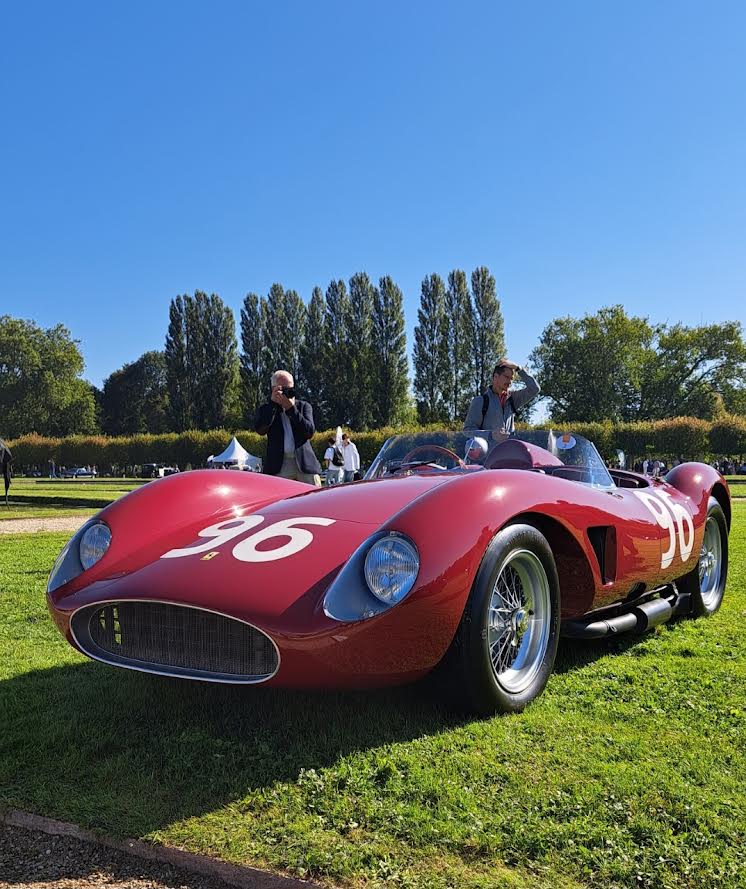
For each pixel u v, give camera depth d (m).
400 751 2.11
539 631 2.60
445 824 1.71
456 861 1.58
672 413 59.28
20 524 10.62
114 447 57.75
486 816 1.75
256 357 64.56
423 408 60.09
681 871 1.53
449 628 2.13
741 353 57.16
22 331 78.56
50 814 1.81
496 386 4.04
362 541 2.33
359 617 1.98
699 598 3.92
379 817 1.76
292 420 5.11
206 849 1.64
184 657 2.25
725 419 46.12
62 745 2.22
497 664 2.45
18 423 77.44
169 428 68.12
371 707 2.46
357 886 1.50
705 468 4.16
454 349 60.12
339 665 2.00
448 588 2.10
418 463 3.43
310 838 1.67
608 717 2.41
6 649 3.39
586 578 2.79
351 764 2.04
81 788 1.95
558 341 62.72
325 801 1.84
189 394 66.62
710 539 4.17
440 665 2.28
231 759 2.08
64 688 2.78
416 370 60.75
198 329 66.56
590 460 3.31
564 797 1.83
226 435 54.16
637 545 3.08
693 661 3.07
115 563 2.50
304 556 2.28
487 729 2.27
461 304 60.31
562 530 2.65
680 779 1.94
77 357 80.50
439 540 2.12
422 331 60.38
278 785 1.92
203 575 2.25
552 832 1.67
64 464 60.00
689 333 58.91
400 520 2.14
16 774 2.04
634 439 44.78
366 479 3.40
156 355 88.69
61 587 2.47
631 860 1.57
